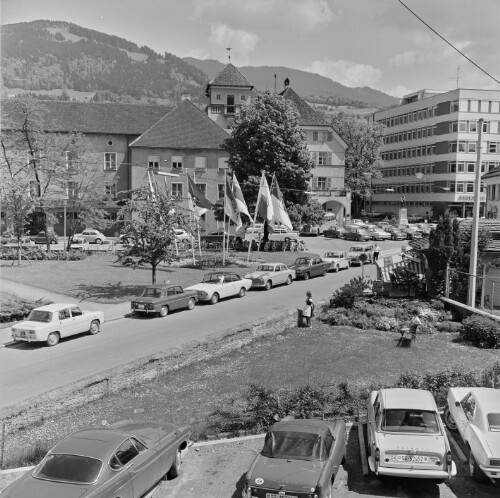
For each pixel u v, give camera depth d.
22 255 48.97
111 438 11.35
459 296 32.94
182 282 40.00
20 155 52.94
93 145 72.81
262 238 61.81
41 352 24.47
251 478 11.23
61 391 18.44
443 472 11.89
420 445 12.12
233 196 46.00
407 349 24.91
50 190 57.44
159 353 22.38
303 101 87.31
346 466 13.53
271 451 11.94
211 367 22.56
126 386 20.20
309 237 76.38
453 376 18.16
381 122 116.88
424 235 47.09
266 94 58.94
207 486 12.65
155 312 31.11
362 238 71.31
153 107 78.00
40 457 14.41
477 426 12.99
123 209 37.12
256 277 39.84
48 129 66.19
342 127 99.62
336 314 30.62
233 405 17.84
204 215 72.31
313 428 12.51
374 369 21.89
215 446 14.85
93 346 25.33
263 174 44.59
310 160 59.25
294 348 25.19
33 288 37.50
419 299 33.91
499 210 49.38
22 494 9.98
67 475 10.36
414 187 106.06
